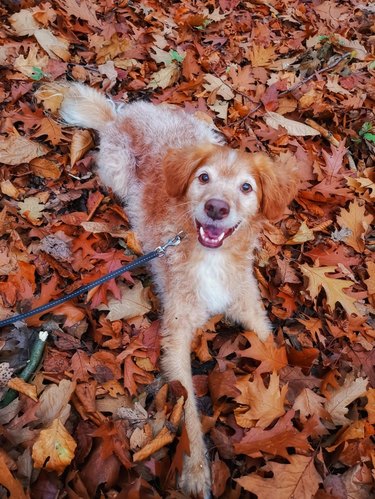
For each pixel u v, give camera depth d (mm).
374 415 565
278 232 776
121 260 695
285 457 506
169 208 681
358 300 711
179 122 843
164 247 642
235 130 934
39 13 955
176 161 637
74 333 610
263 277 729
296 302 705
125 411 543
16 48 901
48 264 665
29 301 620
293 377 603
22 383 534
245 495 500
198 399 594
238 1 1262
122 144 794
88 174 802
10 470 468
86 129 863
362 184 848
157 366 614
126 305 647
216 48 1111
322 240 787
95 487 481
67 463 475
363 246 778
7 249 657
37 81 877
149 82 980
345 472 518
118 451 504
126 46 1005
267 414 552
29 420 510
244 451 511
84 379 565
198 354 633
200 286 645
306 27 1240
